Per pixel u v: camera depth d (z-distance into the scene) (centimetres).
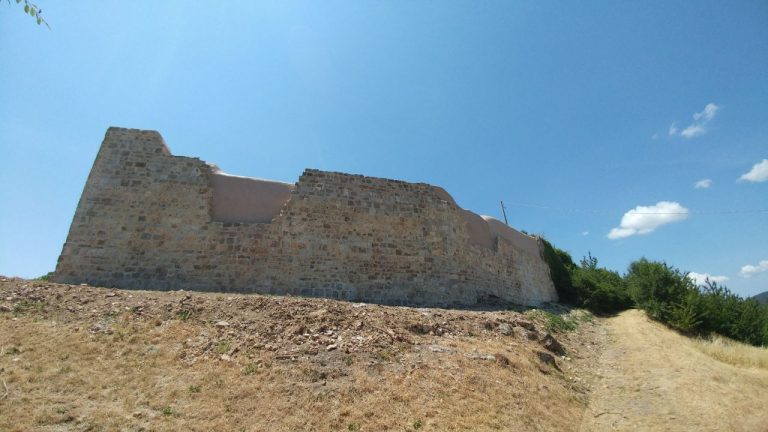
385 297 1476
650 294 1969
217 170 1513
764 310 1967
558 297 2403
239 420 640
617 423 877
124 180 1378
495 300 1731
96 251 1283
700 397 1002
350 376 789
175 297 1082
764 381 1148
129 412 629
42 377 678
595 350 1434
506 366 967
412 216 1655
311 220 1478
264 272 1362
